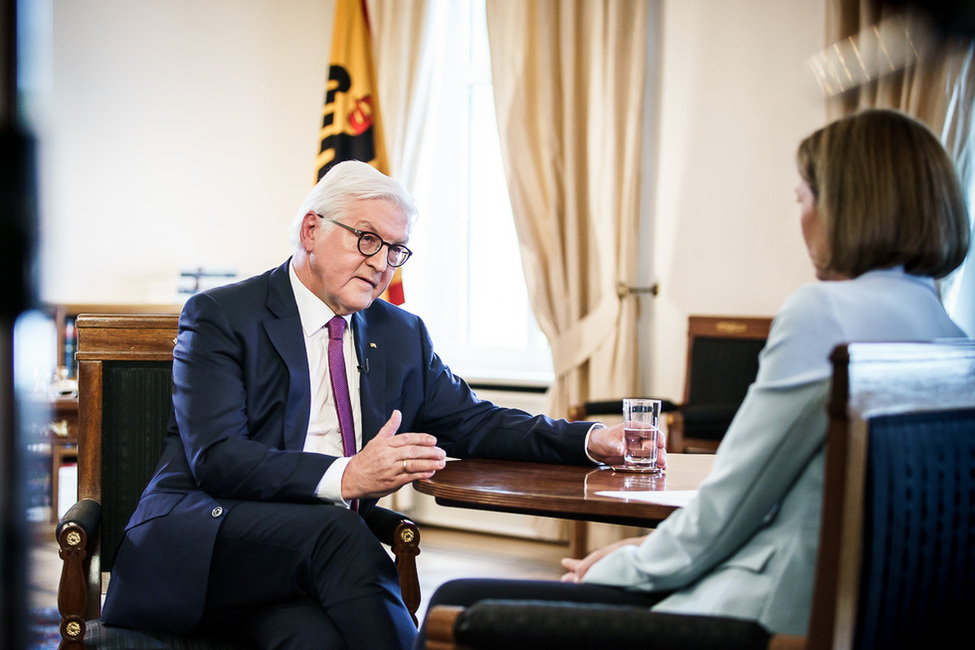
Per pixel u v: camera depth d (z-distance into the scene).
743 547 1.10
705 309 3.92
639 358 4.07
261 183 5.17
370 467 1.55
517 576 3.61
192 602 1.52
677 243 3.99
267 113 5.15
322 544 1.51
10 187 0.28
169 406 1.87
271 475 1.60
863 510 0.88
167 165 5.16
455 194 4.70
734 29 3.83
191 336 1.76
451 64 4.67
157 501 1.66
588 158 4.05
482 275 4.67
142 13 5.13
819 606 0.90
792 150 3.71
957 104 3.06
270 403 1.78
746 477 1.05
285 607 1.53
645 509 1.36
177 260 5.18
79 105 5.02
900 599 0.93
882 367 0.91
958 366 1.01
